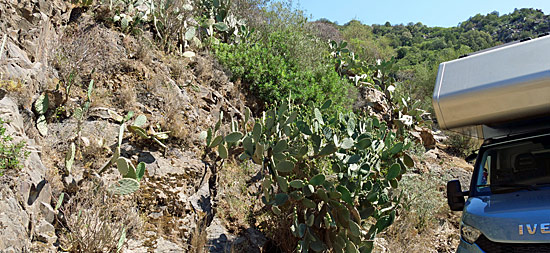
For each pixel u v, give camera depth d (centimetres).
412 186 773
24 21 551
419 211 750
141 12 859
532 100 393
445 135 1330
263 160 518
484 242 405
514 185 449
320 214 522
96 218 420
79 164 505
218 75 858
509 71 406
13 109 459
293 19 1258
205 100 764
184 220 520
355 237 493
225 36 1036
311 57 1065
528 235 370
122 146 564
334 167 517
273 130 554
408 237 677
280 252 560
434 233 745
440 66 466
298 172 556
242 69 900
